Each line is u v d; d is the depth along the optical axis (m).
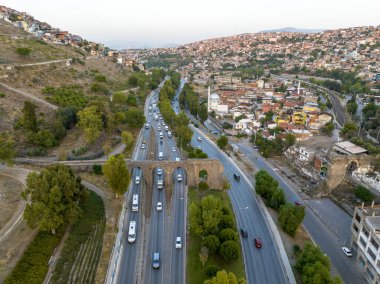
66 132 133.88
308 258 71.31
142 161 106.31
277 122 195.75
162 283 67.38
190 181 111.06
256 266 75.50
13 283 57.31
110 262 71.12
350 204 111.44
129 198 100.38
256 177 112.56
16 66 174.00
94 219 83.56
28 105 116.12
